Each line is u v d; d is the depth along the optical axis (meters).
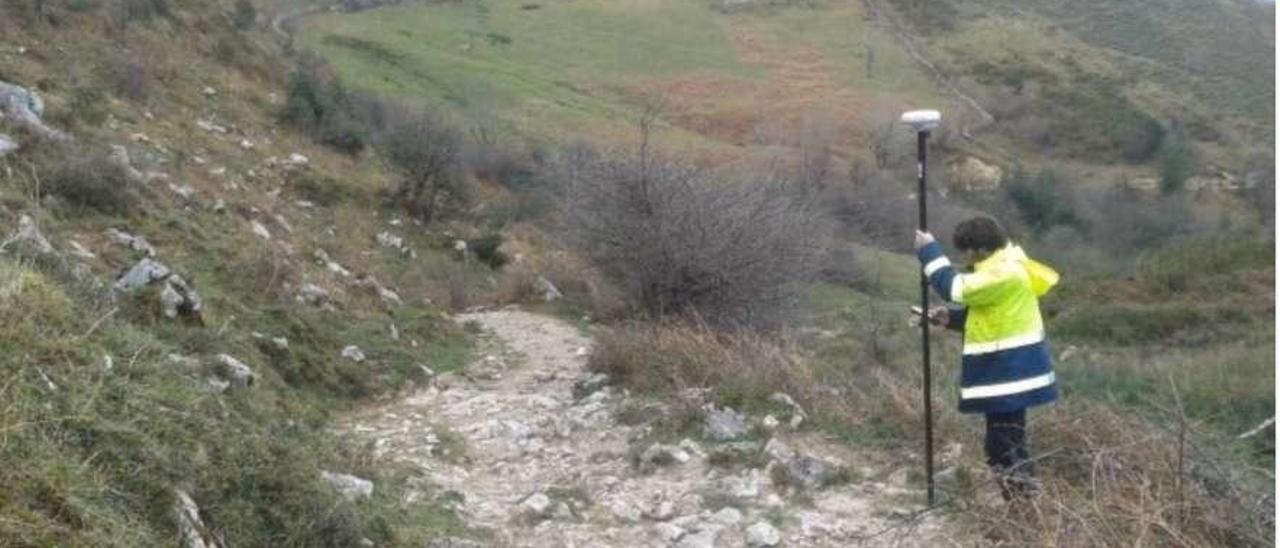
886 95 54.09
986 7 71.38
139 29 24.45
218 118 22.75
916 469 6.93
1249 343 17.02
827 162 37.03
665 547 6.07
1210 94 58.84
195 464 4.75
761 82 54.94
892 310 20.11
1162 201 42.38
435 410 9.69
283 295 12.32
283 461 5.32
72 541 3.68
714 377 8.96
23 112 13.27
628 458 7.56
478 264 21.28
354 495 5.88
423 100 42.06
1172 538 4.73
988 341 5.80
